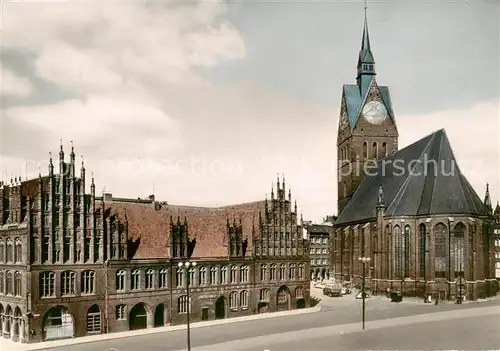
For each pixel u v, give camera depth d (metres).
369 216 119.69
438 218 101.81
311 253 170.50
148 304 73.25
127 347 60.62
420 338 64.06
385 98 140.75
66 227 66.81
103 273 69.25
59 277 65.56
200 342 63.22
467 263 99.69
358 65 142.75
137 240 75.44
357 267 123.94
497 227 132.50
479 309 88.56
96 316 68.75
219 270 81.94
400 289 106.75
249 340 64.19
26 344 62.38
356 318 80.56
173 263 76.38
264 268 87.62
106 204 77.06
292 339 64.56
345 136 142.88
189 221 84.06
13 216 67.88
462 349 58.78
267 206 88.88
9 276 67.19
